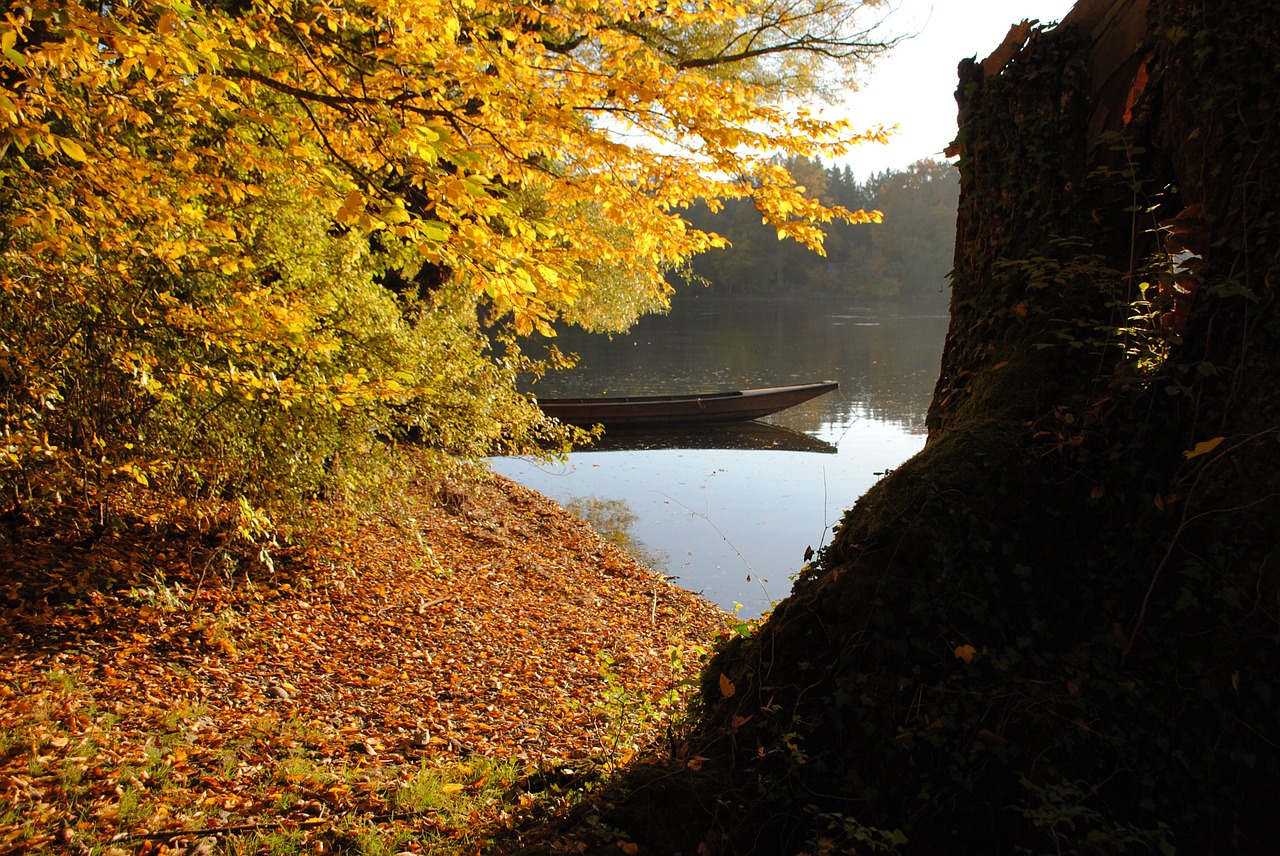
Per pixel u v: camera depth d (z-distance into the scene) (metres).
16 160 4.80
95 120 4.87
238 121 4.83
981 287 3.60
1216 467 2.67
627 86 4.59
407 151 4.08
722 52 11.91
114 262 5.27
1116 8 3.29
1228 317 2.76
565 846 2.53
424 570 8.45
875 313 61.03
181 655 5.43
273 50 4.37
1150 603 2.69
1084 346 3.14
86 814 3.28
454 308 10.60
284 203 6.64
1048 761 2.48
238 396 6.03
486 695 5.66
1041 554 2.82
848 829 2.37
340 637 6.40
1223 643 2.53
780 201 5.30
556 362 11.70
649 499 13.23
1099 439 2.92
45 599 5.67
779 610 2.98
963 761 2.51
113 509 6.80
